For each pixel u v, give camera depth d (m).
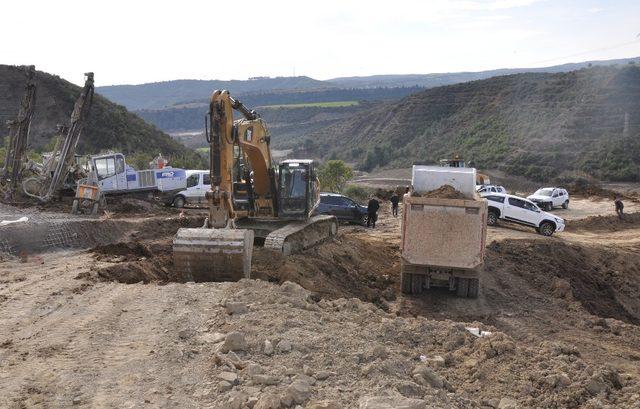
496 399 6.84
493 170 93.06
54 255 14.80
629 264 23.09
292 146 157.38
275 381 6.27
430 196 15.00
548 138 95.00
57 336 7.80
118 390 6.08
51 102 68.12
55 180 23.36
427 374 6.93
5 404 5.71
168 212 24.52
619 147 86.44
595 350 12.10
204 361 6.90
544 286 17.81
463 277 14.86
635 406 7.02
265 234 15.39
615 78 104.38
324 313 9.12
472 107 119.56
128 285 10.89
